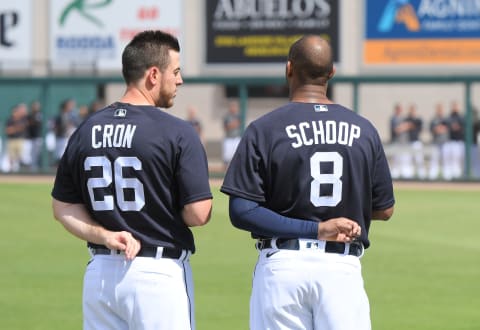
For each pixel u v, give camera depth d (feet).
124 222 57.47
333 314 55.83
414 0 357.41
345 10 361.51
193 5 367.86
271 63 366.22
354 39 362.53
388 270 138.92
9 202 219.41
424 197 236.43
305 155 55.83
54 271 136.46
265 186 56.54
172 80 58.54
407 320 107.14
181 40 367.86
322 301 55.88
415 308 113.50
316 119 56.44
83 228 57.93
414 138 278.46
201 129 304.71
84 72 368.48
